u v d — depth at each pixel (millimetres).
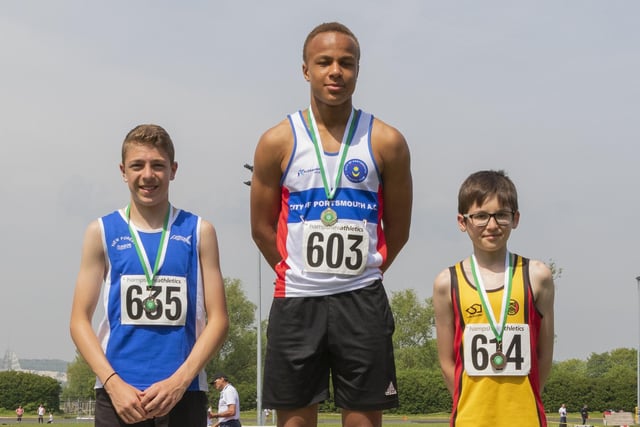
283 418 5094
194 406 5066
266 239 5402
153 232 5246
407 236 5473
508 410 5219
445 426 45719
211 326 5168
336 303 4953
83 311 5133
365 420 4973
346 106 5121
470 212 5367
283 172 5160
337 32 4988
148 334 5066
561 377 78438
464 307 5363
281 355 5016
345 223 4980
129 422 4836
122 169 5324
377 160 5109
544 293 5367
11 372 84000
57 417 80062
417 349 89250
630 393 76500
